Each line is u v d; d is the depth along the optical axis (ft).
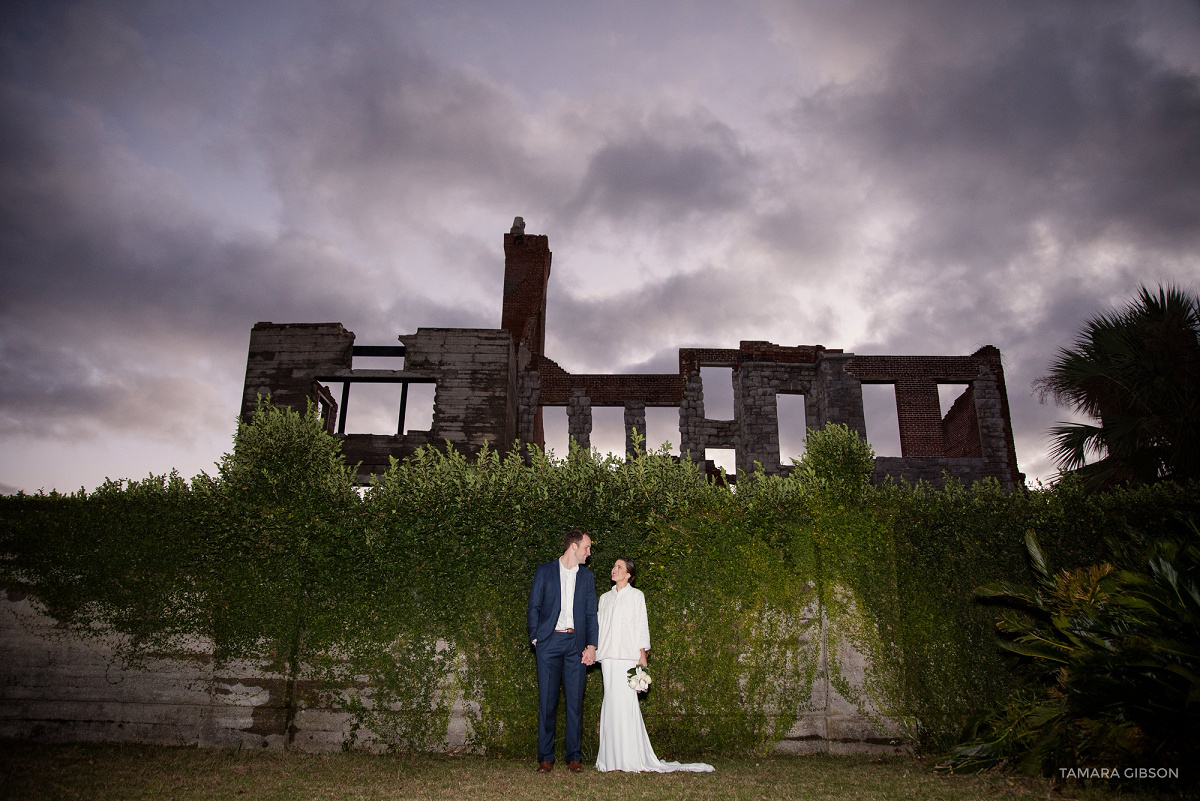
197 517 19.29
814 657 19.22
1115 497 21.33
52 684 18.66
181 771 15.34
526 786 14.67
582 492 19.69
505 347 63.82
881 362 68.95
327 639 18.76
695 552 19.48
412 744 18.31
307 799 13.33
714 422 71.77
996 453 65.72
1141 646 15.28
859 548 19.92
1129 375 32.37
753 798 13.76
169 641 18.90
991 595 19.56
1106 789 14.06
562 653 17.39
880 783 15.12
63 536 19.22
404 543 19.08
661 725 18.60
